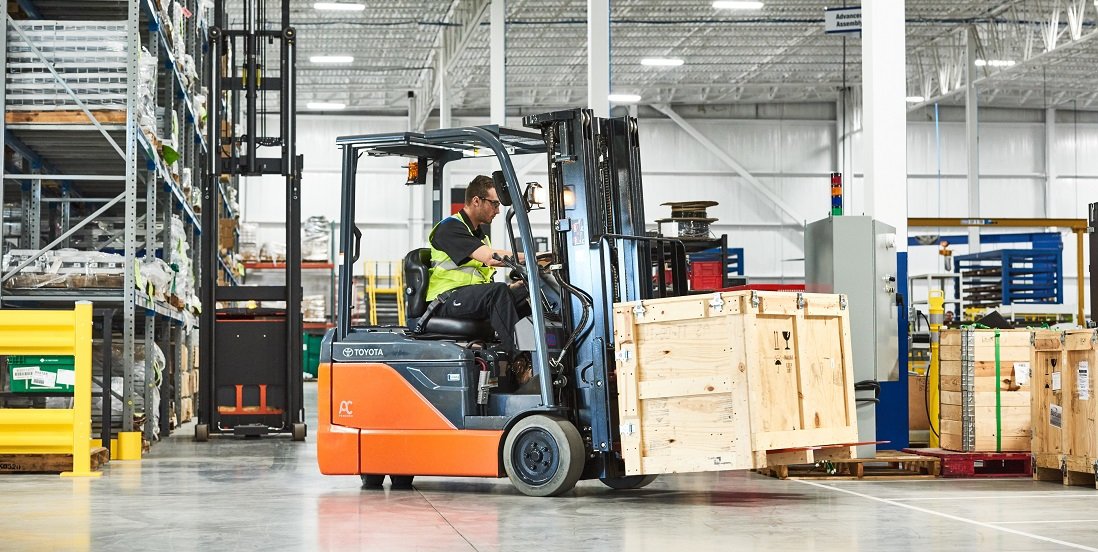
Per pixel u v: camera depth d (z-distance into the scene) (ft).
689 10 79.05
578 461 20.39
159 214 39.68
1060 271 59.62
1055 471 24.39
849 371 21.53
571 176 21.31
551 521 17.53
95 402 31.78
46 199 35.50
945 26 84.94
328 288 100.99
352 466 21.68
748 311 19.17
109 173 34.96
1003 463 26.16
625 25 82.48
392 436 21.48
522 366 22.39
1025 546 15.20
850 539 15.74
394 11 77.10
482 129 21.27
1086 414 22.62
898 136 28.53
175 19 35.83
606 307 20.93
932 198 104.73
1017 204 105.70
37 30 27.40
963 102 104.83
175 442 34.04
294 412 34.96
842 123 104.78
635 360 20.13
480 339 22.18
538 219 99.60
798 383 20.33
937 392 29.09
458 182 101.35
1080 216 105.91
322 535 16.08
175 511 18.75
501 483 23.18
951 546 15.17
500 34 58.18
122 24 27.58
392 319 97.04
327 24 79.05
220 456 29.43
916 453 25.86
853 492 21.91
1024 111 106.01
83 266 27.71
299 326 35.12
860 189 102.42
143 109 28.84
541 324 20.68
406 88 98.07
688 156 105.40
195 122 40.32
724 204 105.60
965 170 104.99
